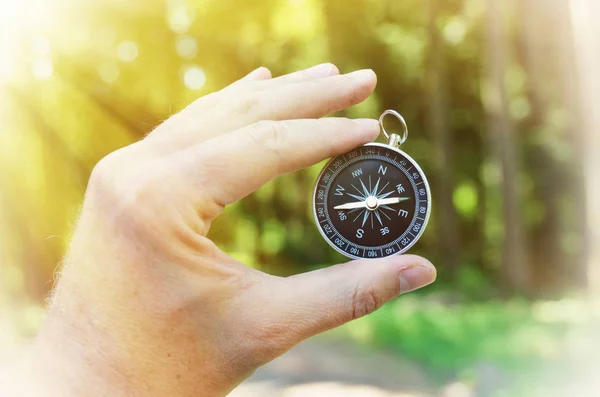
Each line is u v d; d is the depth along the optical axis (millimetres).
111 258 236
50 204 2590
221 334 242
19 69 2562
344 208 317
